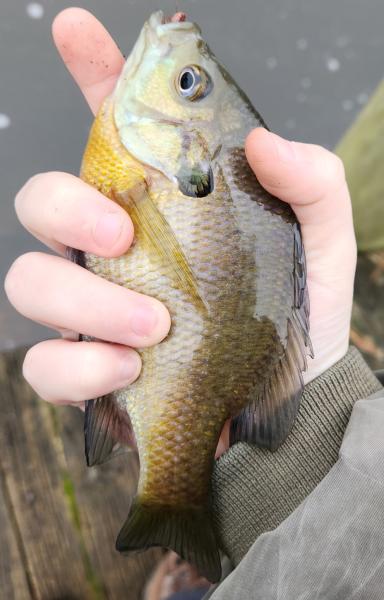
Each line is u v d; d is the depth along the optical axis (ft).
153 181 0.46
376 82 2.03
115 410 0.50
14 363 1.07
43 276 0.49
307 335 0.47
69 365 0.49
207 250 0.45
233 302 0.46
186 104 0.46
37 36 1.96
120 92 0.47
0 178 1.66
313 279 0.58
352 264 0.58
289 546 0.45
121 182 0.46
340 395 0.55
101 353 0.48
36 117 1.80
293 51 2.10
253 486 0.53
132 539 0.50
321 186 0.49
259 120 0.48
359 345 1.15
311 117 1.95
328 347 0.58
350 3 2.26
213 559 0.50
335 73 2.05
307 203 0.50
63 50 0.54
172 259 0.45
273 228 0.47
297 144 0.48
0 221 1.58
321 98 1.99
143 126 0.46
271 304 0.46
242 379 0.47
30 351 0.52
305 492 0.53
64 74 1.88
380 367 1.13
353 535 0.43
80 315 0.47
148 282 0.46
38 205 0.47
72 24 0.53
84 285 0.47
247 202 0.46
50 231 0.47
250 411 0.48
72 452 0.99
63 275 0.48
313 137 1.90
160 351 0.47
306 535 0.45
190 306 0.46
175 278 0.45
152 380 0.48
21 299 0.50
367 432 0.47
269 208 0.47
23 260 0.51
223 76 0.47
